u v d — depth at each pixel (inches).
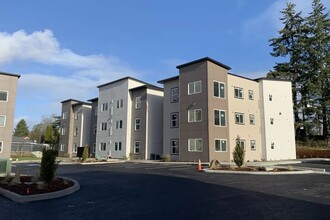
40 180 490.0
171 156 1272.1
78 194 424.2
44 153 496.1
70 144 2028.8
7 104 1267.2
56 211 312.3
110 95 1649.9
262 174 659.4
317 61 1790.1
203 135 1117.1
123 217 282.7
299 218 269.9
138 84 1573.6
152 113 1438.2
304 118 1822.1
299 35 1905.8
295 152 1411.2
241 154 776.3
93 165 1117.1
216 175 653.9
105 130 1643.7
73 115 2074.3
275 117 1385.3
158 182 551.2
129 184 530.6
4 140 1238.9
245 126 1298.0
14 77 1300.4
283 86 1435.8
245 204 335.3
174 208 319.6
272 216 278.4
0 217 287.4
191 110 1176.2
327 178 581.0
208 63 1151.0
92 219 276.8
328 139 1722.4
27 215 294.8
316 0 1879.9
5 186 454.6
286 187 462.9
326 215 280.4
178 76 1282.0
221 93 1186.0
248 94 1346.0
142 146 1408.7
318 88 1744.6
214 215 285.1
